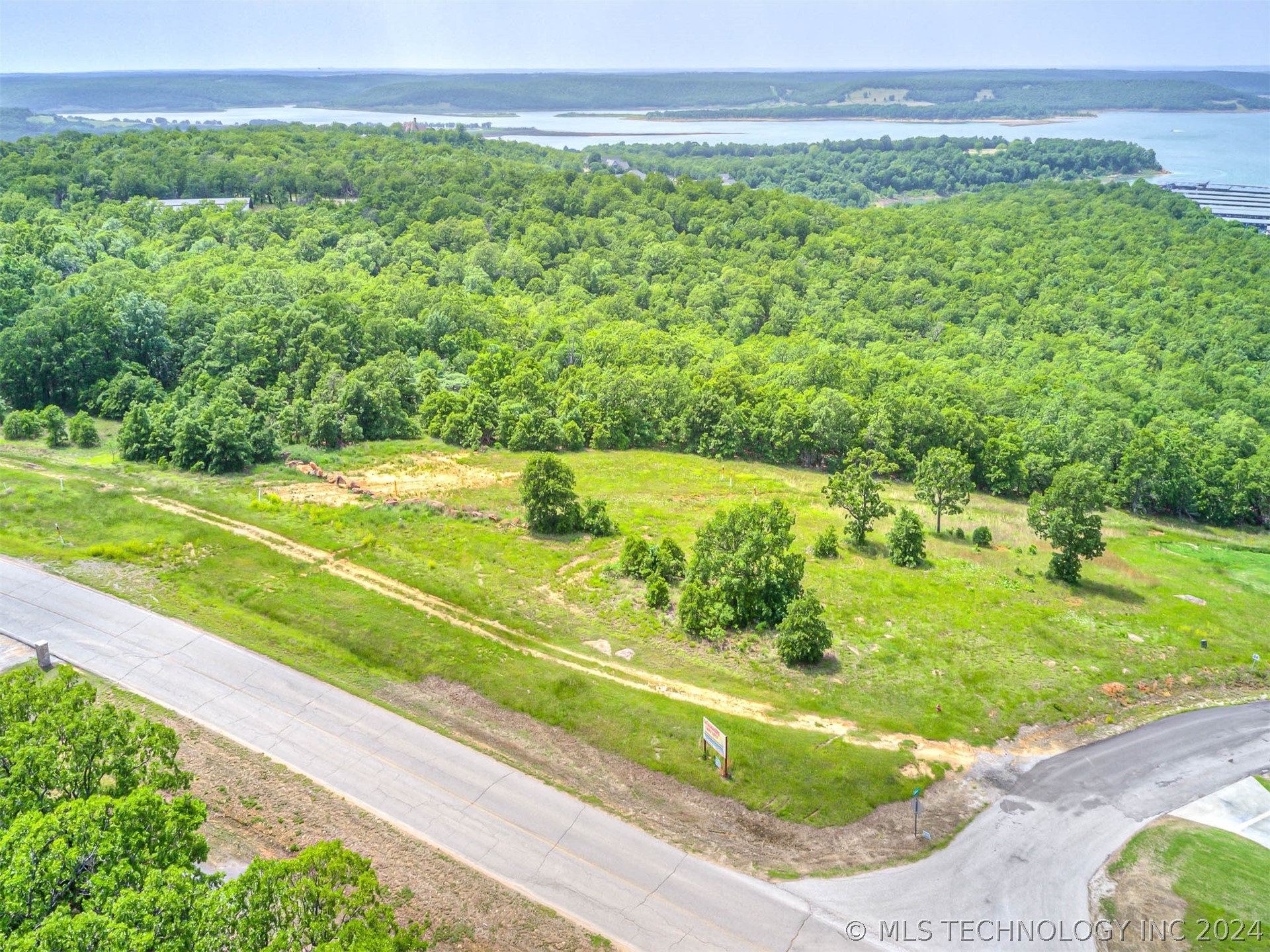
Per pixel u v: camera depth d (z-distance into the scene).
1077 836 41.06
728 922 35.31
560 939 34.06
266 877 27.78
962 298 180.88
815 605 53.88
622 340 134.25
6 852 27.34
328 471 83.50
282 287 126.88
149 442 82.44
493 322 132.88
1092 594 67.19
